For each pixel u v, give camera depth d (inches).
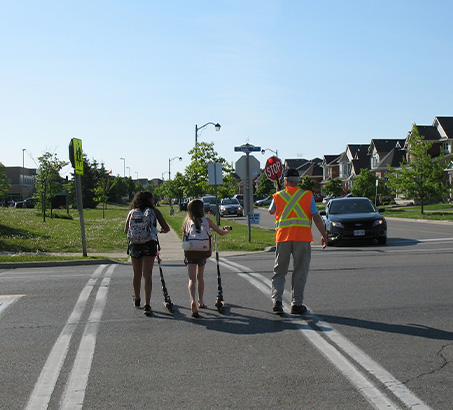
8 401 177.5
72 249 698.8
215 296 345.4
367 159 3366.1
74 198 2790.4
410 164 1588.3
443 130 2461.9
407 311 291.9
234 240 805.9
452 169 2351.1
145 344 241.1
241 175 791.1
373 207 746.2
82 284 399.2
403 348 227.1
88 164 2891.2
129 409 169.6
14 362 217.9
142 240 298.2
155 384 191.2
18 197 3949.3
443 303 309.0
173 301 332.5
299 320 277.6
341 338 243.4
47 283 406.6
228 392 182.2
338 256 555.5
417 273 416.8
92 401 176.6
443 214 1467.8
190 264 295.0
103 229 1090.7
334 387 184.2
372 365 206.1
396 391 179.6
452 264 462.0
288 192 295.7
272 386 186.5
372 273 422.3
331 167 3841.0
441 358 213.0
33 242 754.8
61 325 276.5
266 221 1512.1
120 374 202.2
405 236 833.5
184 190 1690.5
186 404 172.7
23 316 296.4
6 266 540.7
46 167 1434.5
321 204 3048.7
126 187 4052.7
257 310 302.8
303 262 290.8
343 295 337.7
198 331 261.3
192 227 296.4
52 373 204.4
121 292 364.8
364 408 166.4
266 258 575.5
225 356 221.6
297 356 219.0
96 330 265.6
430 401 171.0
